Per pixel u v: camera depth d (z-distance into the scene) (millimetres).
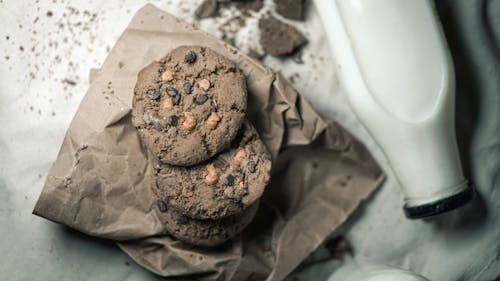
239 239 450
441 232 488
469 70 480
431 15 416
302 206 469
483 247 487
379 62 415
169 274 449
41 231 486
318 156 464
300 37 476
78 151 432
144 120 402
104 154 435
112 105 434
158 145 400
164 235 445
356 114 438
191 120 398
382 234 487
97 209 441
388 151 438
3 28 492
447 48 424
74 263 484
